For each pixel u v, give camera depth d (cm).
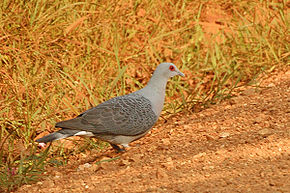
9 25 1262
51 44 1294
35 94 1145
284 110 1062
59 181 848
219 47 1555
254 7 1661
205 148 906
